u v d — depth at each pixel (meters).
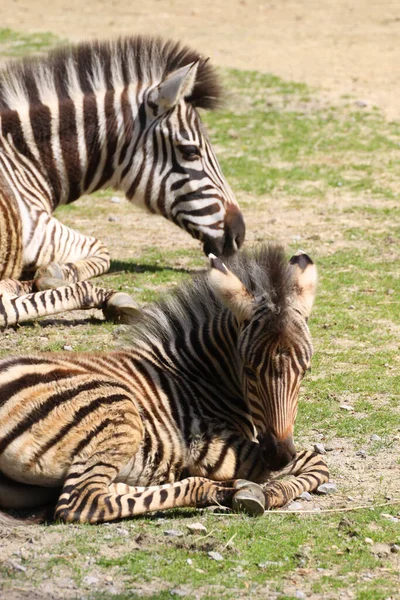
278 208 19.61
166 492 8.04
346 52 32.03
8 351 11.90
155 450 8.29
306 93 27.53
